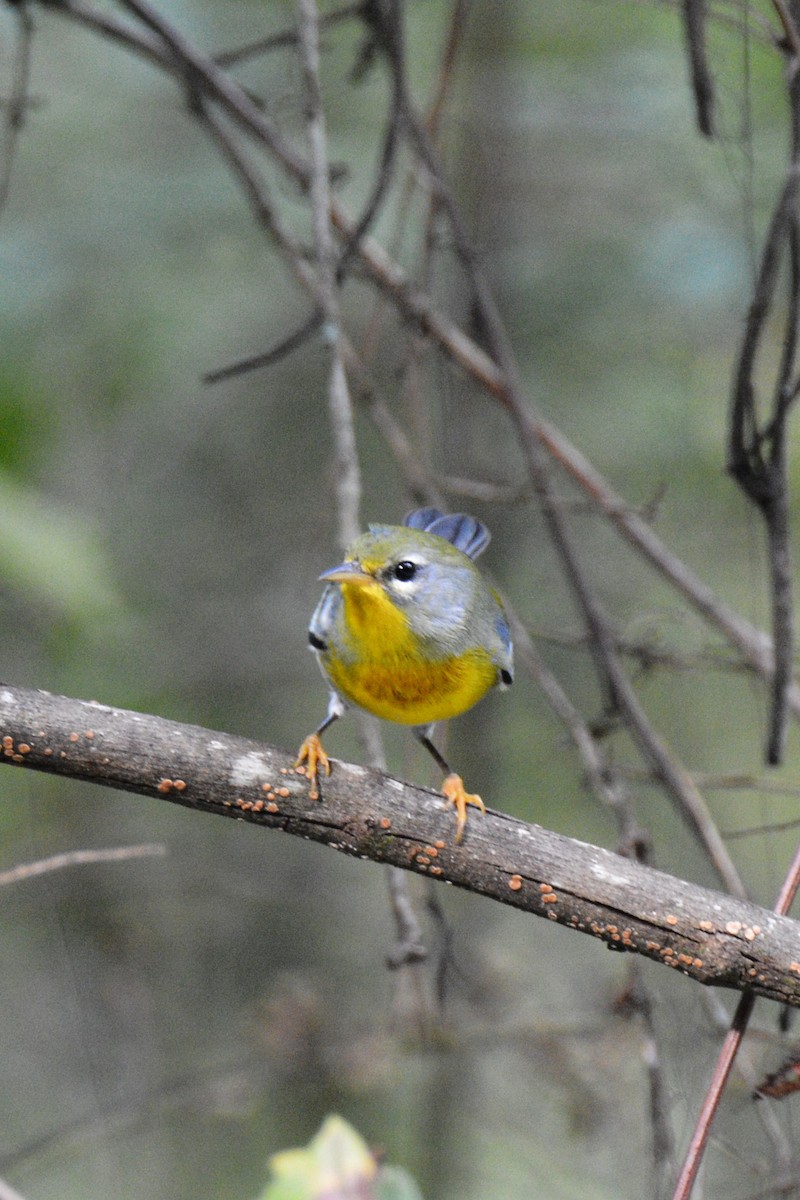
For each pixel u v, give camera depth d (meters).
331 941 13.12
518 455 12.45
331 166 9.61
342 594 7.09
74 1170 11.84
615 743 12.50
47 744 5.28
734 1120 7.70
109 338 10.95
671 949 5.34
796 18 7.20
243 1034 10.75
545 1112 11.11
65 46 11.80
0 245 10.49
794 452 10.64
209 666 13.29
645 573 12.77
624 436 11.81
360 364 9.30
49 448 10.34
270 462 13.78
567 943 12.19
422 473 9.15
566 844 5.46
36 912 12.18
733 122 8.49
